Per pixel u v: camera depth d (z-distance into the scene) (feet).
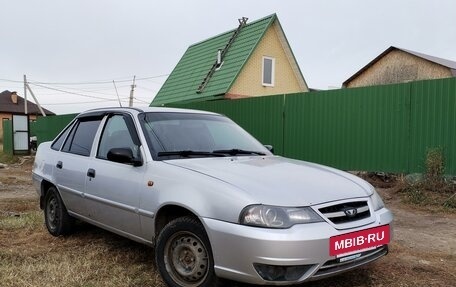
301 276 10.66
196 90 69.62
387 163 32.40
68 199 17.60
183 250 12.25
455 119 28.40
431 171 28.53
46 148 20.57
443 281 13.69
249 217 10.73
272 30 71.15
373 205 12.47
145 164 13.88
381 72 114.83
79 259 15.43
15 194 32.96
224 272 11.03
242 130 18.12
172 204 12.34
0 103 178.91
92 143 17.04
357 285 13.17
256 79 69.56
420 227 21.56
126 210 14.12
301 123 38.27
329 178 12.96
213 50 76.43
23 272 14.10
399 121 31.60
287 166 13.98
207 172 12.48
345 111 35.01
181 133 15.52
